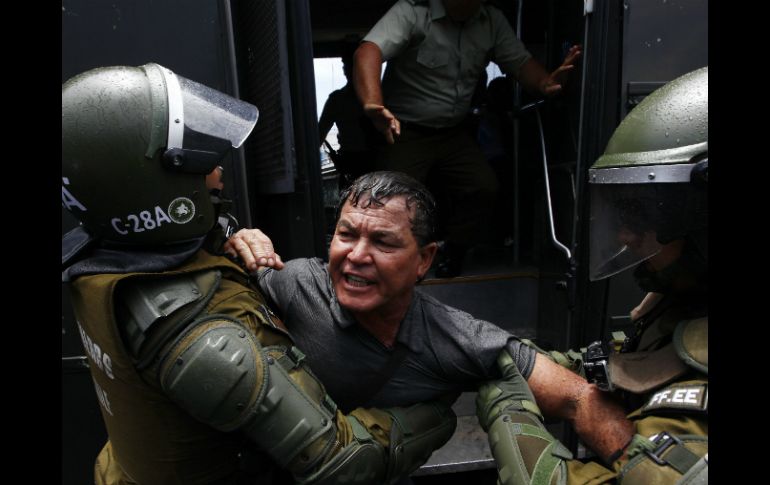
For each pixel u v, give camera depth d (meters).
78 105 0.72
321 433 0.74
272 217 1.69
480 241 3.19
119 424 0.79
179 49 1.35
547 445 0.79
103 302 0.69
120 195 0.73
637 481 0.62
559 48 1.97
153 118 0.73
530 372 0.95
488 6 2.12
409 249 0.85
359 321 0.92
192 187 0.79
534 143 2.50
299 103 1.42
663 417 0.68
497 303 2.41
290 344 0.82
